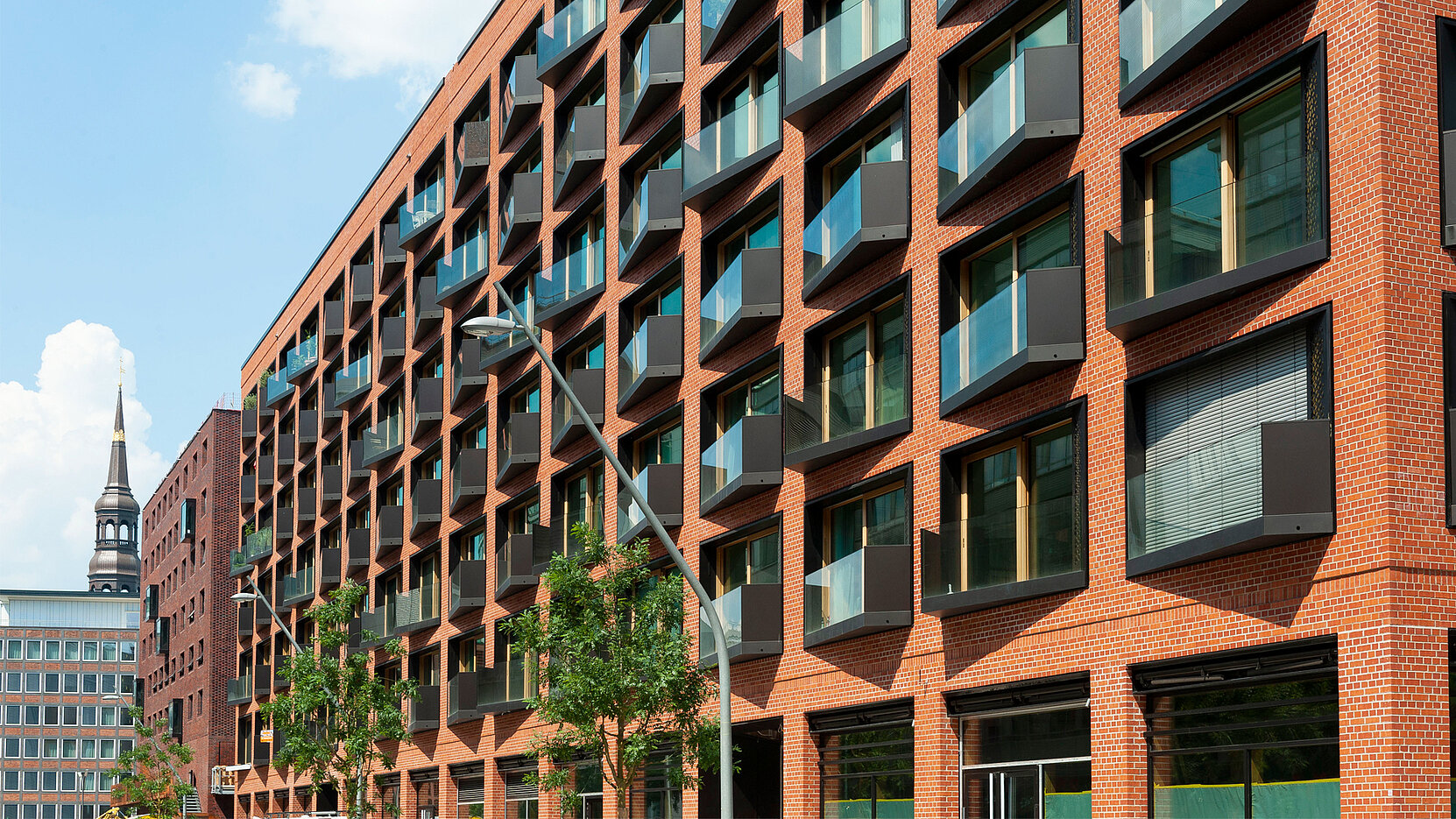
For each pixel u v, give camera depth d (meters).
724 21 31.05
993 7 23.47
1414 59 16.75
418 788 48.31
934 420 24.17
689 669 26.02
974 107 23.16
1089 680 20.30
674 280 34.12
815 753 27.09
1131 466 19.67
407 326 51.28
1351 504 16.36
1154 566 18.72
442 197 49.19
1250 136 18.61
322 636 40.72
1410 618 15.77
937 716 23.38
